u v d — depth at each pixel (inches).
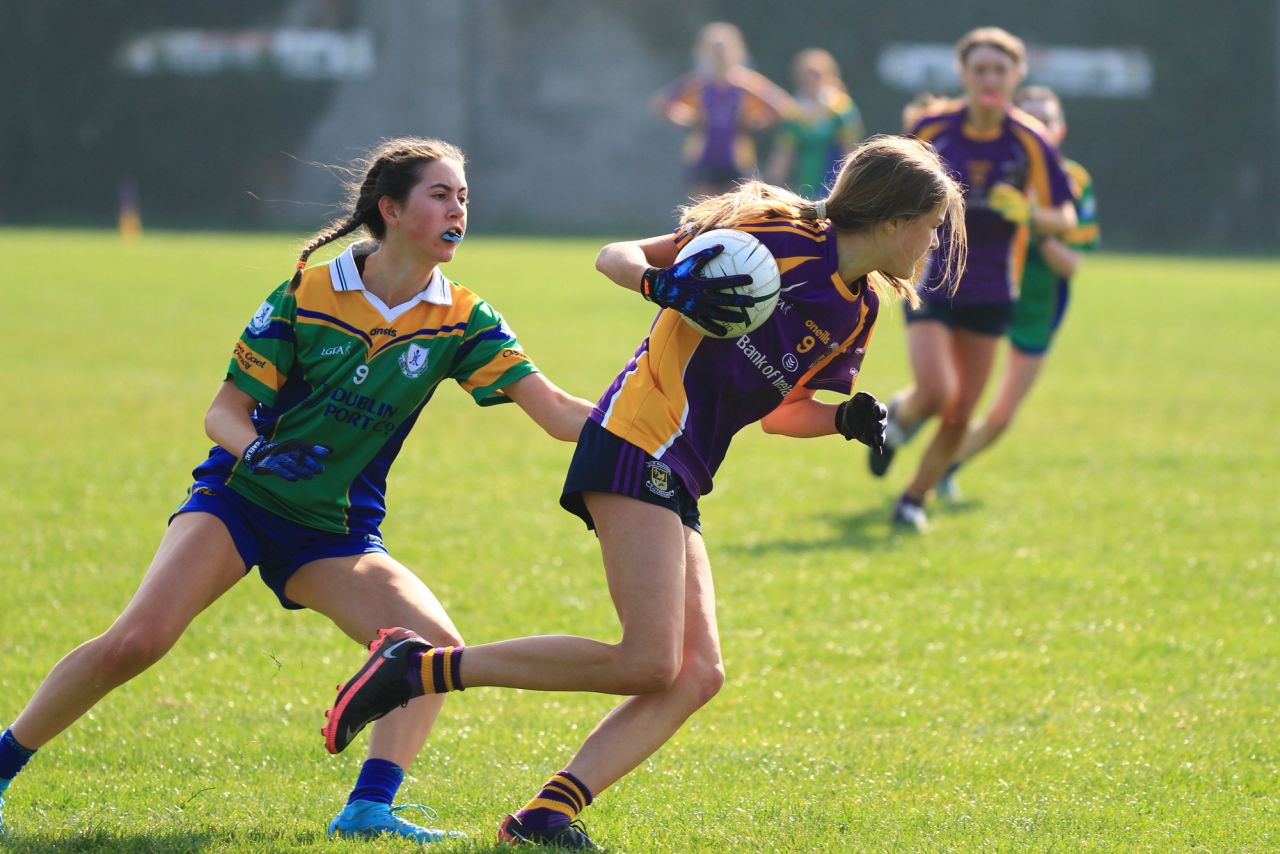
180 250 4028.1
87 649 549.3
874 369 2106.3
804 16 6314.0
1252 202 6284.5
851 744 690.8
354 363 573.9
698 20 6343.5
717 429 554.6
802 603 935.7
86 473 1277.1
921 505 1160.2
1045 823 585.9
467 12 6309.1
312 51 6245.1
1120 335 2591.0
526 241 5241.1
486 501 1211.2
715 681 546.3
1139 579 995.3
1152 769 657.0
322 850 540.7
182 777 639.1
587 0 6353.3
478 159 6382.9
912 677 794.2
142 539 1061.1
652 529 533.3
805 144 3612.2
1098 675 796.0
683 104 4013.3
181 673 789.9
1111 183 6333.7
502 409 1708.9
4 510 1138.7
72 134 6112.2
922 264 574.9
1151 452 1499.8
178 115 6190.9
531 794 624.4
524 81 6382.9
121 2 6053.2
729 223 547.5
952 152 1175.6
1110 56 6279.5
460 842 550.0
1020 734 706.2
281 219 6230.3
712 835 569.6
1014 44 1175.0
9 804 593.6
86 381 1792.6
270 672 795.4
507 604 925.2
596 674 528.1
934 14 6318.9
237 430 564.1
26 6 5984.3
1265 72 6220.5
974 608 926.4
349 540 588.4
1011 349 1282.0
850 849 553.6
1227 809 607.2
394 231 573.0
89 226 5890.8
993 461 1459.2
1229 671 805.2
